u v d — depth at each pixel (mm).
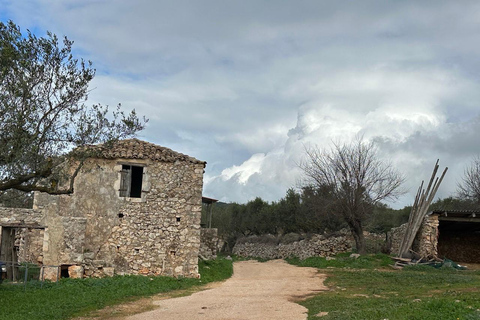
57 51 12188
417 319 9195
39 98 11867
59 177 12570
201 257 23484
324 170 30641
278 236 40906
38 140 11695
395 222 42750
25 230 20969
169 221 19672
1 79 10898
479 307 9844
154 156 19938
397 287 15773
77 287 15766
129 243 19234
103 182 19438
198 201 19984
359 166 29172
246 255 43781
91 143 12430
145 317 11570
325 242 30219
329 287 17234
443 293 13422
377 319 9578
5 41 11227
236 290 16812
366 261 25469
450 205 42031
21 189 11961
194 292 16328
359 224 29266
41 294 14273
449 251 30297
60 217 18000
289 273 22953
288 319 10969
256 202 48969
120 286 16562
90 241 18969
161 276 18906
